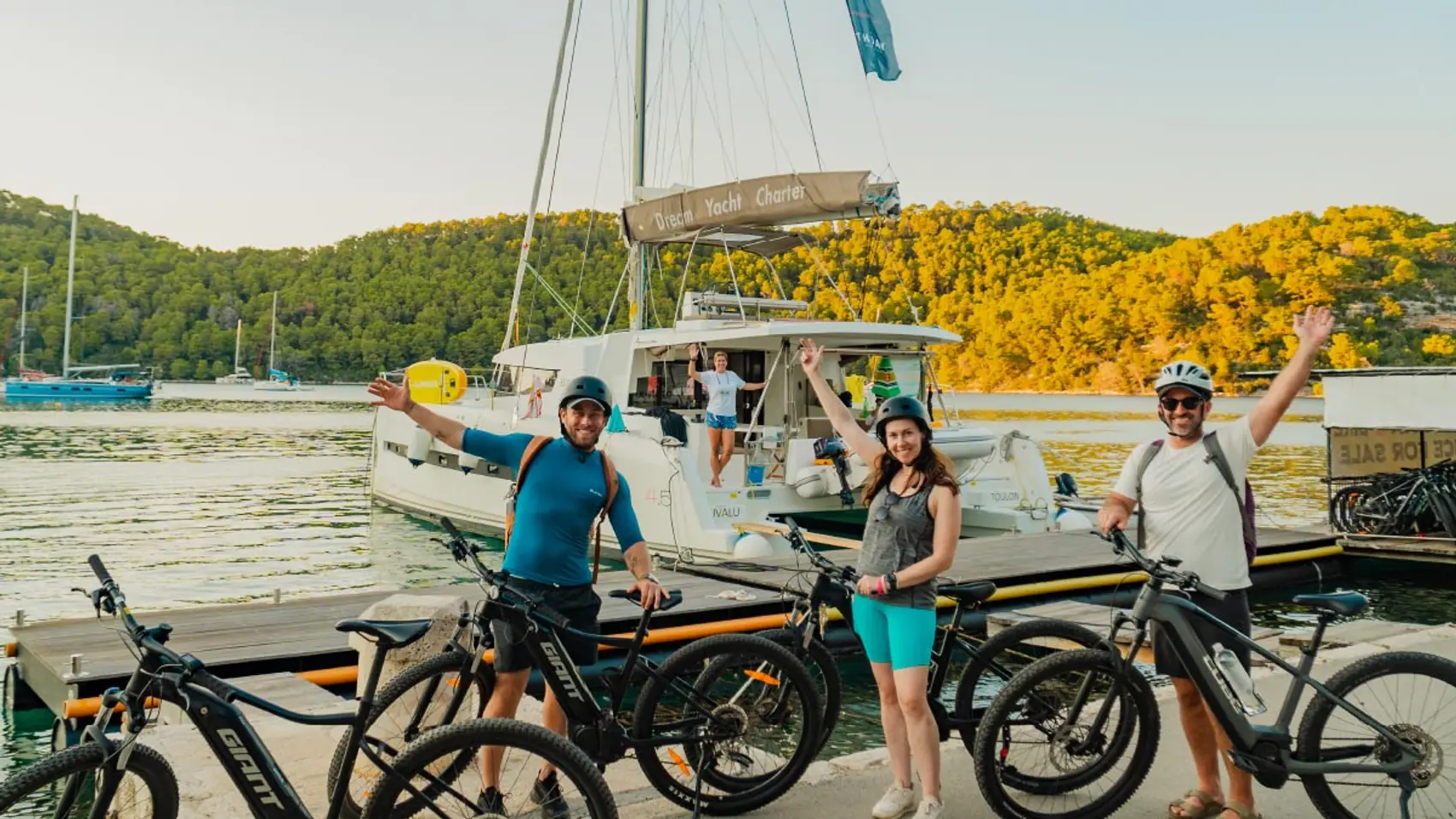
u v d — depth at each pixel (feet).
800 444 38.88
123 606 10.64
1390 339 279.28
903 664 12.92
